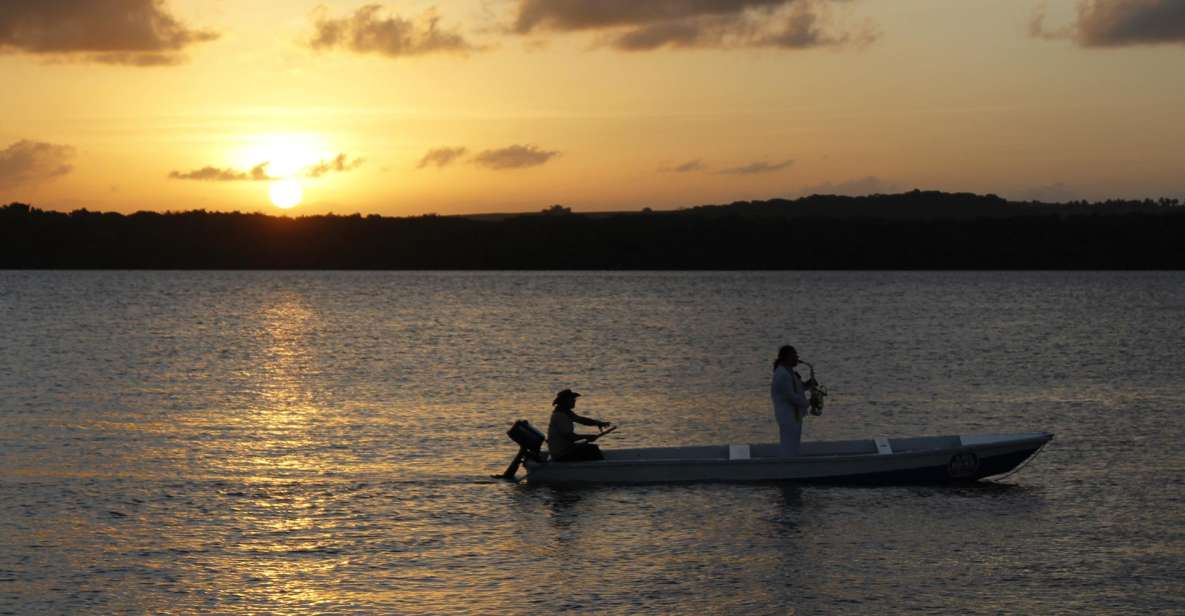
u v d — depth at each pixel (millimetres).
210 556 13625
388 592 12172
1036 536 14352
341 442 22453
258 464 19875
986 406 28594
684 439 23406
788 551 13695
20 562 13312
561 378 36188
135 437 23000
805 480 17766
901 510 15930
